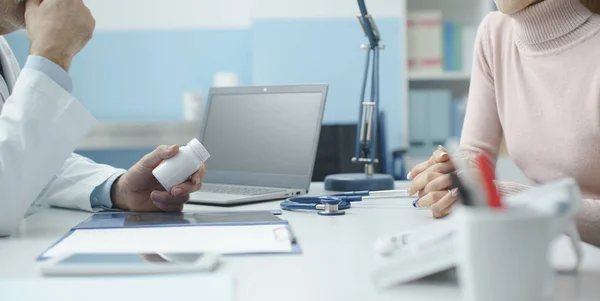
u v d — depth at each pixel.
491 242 0.43
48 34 0.98
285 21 3.35
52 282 0.56
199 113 3.36
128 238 0.80
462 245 0.45
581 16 1.22
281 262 0.67
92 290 0.53
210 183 1.56
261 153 1.48
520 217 0.43
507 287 0.44
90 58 3.62
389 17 3.30
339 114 3.36
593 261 0.65
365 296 0.54
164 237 0.80
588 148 1.21
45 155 0.95
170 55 3.62
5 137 0.92
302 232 0.87
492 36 1.39
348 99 3.36
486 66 1.41
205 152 1.08
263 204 1.24
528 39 1.27
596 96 1.19
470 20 3.51
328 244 0.77
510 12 1.25
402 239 0.68
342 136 2.23
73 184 1.22
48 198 1.24
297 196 1.23
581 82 1.21
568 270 0.61
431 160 1.08
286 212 1.10
